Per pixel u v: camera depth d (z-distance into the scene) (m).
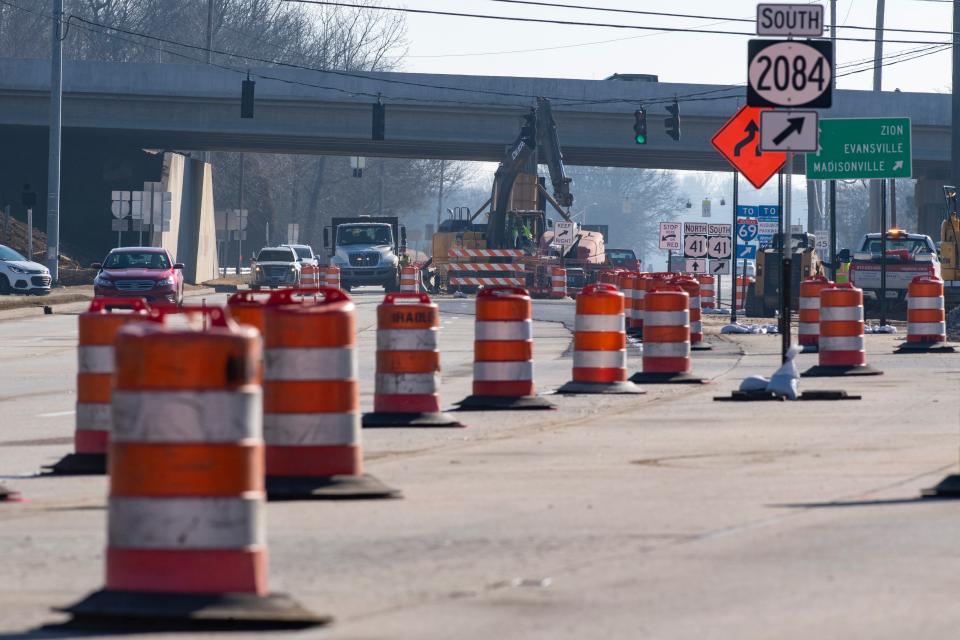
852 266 112.00
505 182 159.00
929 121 187.00
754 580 18.67
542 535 21.97
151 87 182.62
